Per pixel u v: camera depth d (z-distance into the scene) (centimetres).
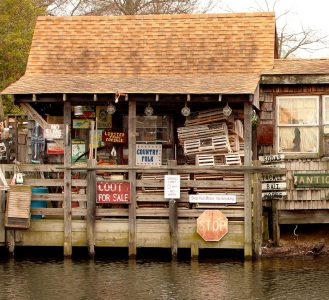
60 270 1894
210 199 2016
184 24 2394
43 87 2078
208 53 2316
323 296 1647
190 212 2025
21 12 3216
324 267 1930
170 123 2298
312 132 2175
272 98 2186
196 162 2117
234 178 2023
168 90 2014
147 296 1650
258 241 2012
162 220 2020
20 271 1880
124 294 1667
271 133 2181
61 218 2097
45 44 2375
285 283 1759
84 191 2108
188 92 1989
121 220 2030
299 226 2248
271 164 2166
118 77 2258
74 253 2100
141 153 2295
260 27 2356
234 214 2014
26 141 2531
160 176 2038
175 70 2283
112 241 2030
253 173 2006
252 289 1706
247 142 2009
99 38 2384
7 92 2033
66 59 2338
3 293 1672
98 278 1808
